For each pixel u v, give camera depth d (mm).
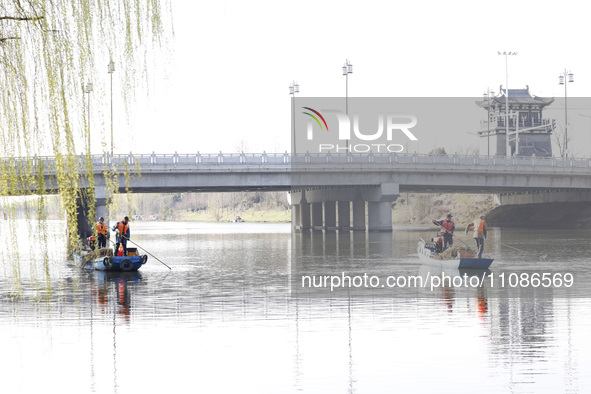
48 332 20906
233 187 81375
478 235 42750
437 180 84750
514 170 83812
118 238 42719
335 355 17594
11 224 12648
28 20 11422
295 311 24781
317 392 14375
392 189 84812
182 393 14445
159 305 26562
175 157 75250
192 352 18047
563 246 60312
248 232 110875
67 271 41156
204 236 96375
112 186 13180
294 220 120375
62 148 11828
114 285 33719
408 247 62719
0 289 32094
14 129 11656
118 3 11789
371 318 23094
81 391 14656
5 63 11523
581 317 23047
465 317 23219
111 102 11883
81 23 11609
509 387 14508
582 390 14195
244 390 14586
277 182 79750
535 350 17891
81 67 11656
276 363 16828
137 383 15211
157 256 55312
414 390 14398
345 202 104688
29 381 15414
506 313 24016
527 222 93500
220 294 29922
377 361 16875
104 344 19094
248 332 20703
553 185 84625
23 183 12023
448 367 16219
